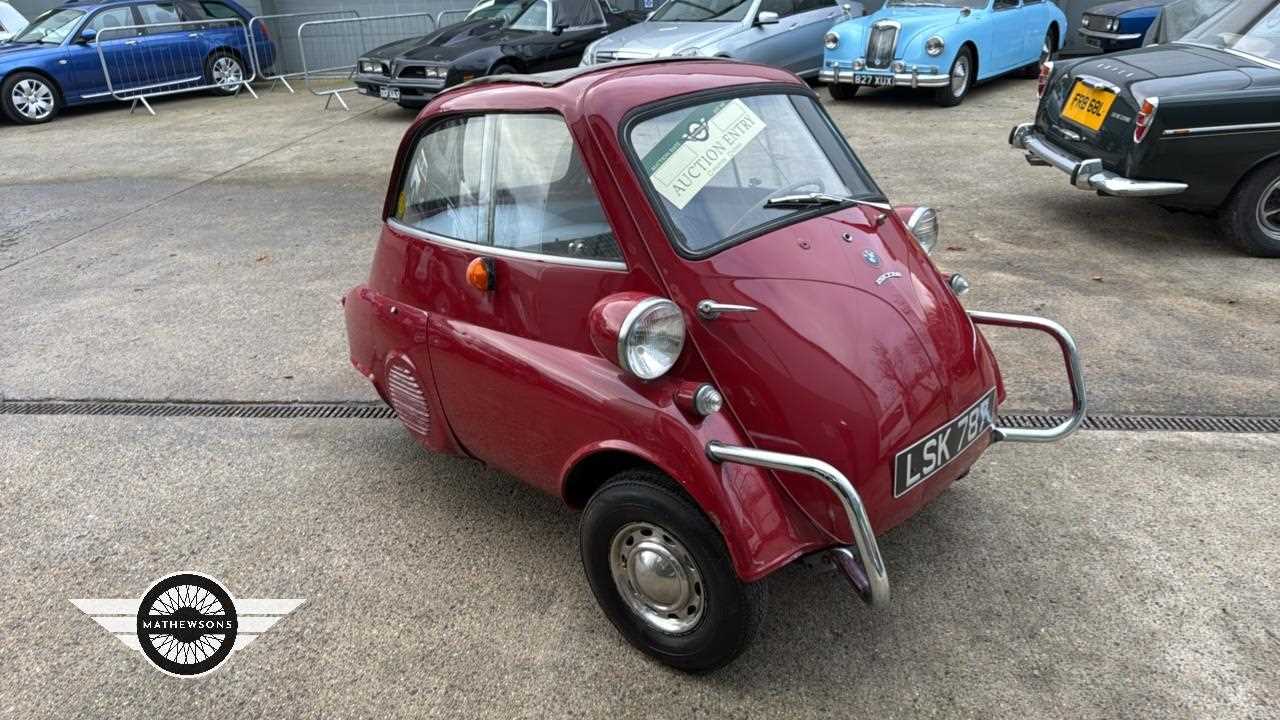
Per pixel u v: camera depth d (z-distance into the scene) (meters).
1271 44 5.74
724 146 2.86
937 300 2.84
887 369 2.54
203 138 11.63
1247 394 4.09
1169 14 8.62
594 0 12.37
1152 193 5.56
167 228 7.86
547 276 2.79
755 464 2.27
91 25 13.48
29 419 4.59
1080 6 13.84
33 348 5.48
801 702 2.58
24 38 13.80
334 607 3.11
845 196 3.07
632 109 2.73
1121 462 3.64
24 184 9.69
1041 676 2.62
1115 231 6.35
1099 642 2.73
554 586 3.14
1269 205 5.58
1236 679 2.56
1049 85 6.55
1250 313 4.91
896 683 2.62
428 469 3.97
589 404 2.61
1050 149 6.39
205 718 2.67
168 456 4.18
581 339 2.72
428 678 2.77
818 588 3.03
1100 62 6.23
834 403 2.44
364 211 8.09
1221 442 3.74
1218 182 5.54
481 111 3.07
